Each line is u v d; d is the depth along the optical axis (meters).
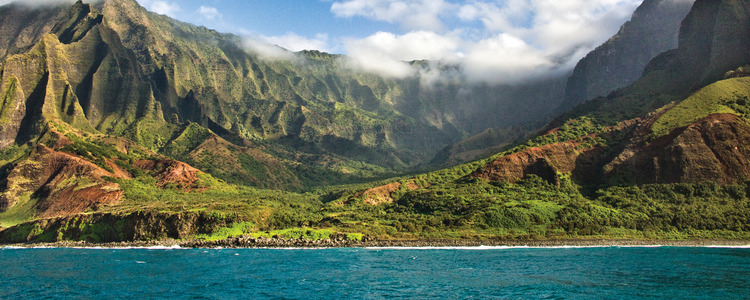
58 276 101.94
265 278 98.69
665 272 102.75
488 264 116.44
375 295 83.50
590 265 113.56
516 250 149.75
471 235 172.12
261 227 187.00
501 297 81.62
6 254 148.12
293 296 83.00
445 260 124.44
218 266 115.19
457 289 87.62
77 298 81.88
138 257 135.38
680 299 78.81
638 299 79.25
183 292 86.06
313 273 104.50
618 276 98.69
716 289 85.69
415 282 94.19
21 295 84.12
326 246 165.12
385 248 160.00
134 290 87.69
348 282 94.38
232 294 84.44
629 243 164.75
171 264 119.19
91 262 123.94
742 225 173.25
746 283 90.56
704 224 175.50
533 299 80.00
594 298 80.19
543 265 114.19
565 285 90.12
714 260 120.75
